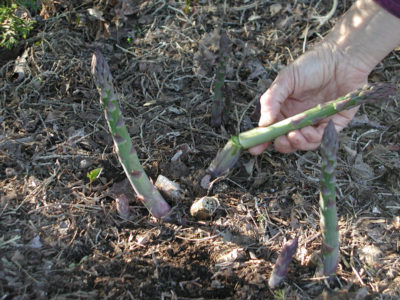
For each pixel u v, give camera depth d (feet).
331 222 1.72
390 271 1.90
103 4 2.80
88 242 1.95
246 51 2.67
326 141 1.58
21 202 2.02
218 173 2.14
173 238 1.98
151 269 1.88
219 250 1.95
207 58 2.63
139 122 2.36
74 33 2.67
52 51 2.57
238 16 2.85
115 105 1.71
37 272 1.84
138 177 1.92
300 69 2.12
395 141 2.35
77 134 2.27
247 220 2.06
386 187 2.19
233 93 2.52
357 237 2.02
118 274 1.87
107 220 2.02
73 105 2.38
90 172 2.04
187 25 2.77
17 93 2.40
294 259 1.95
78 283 1.83
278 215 2.09
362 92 1.85
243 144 2.05
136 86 2.53
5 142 2.19
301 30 2.79
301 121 1.98
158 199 2.01
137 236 1.98
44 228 1.95
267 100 2.12
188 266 1.90
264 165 2.26
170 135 2.33
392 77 2.60
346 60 2.10
